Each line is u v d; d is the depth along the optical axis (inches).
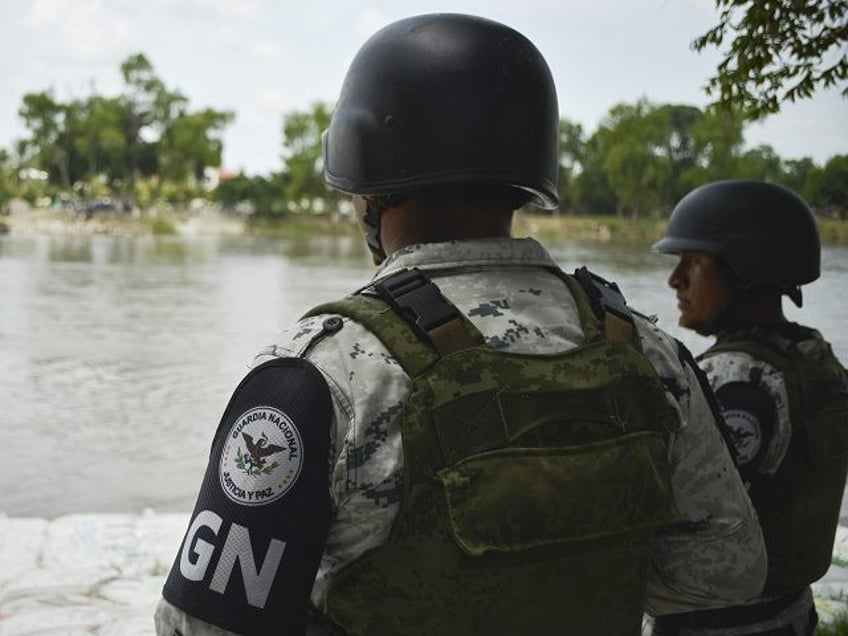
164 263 1872.5
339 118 52.9
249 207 4040.4
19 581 180.4
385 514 43.8
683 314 88.0
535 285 49.6
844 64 115.3
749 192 84.9
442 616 43.7
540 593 44.4
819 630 139.3
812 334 80.6
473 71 49.9
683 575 54.2
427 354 44.5
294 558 43.1
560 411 45.2
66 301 1075.9
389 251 52.6
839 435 77.5
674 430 51.2
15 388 510.6
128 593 175.5
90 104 4308.6
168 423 415.8
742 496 54.2
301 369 44.6
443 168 49.3
